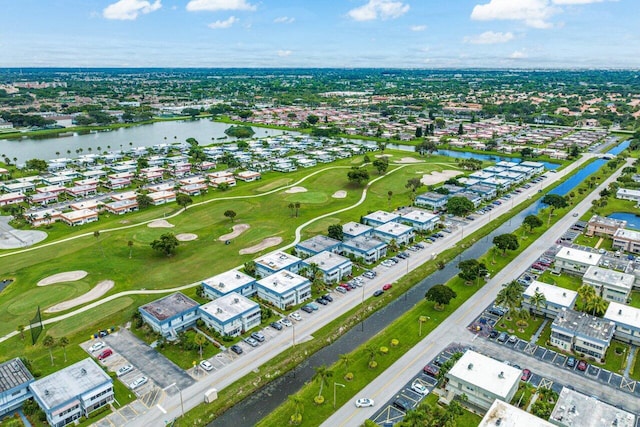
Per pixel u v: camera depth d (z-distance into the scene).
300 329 141.50
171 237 190.62
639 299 157.75
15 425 103.00
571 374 120.62
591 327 131.12
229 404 111.38
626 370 122.38
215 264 184.50
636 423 102.75
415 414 94.94
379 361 126.19
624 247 194.00
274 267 171.25
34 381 113.69
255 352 130.50
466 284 169.12
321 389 115.56
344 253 193.62
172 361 127.31
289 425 104.38
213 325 140.12
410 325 142.88
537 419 95.56
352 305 154.88
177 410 108.94
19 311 150.38
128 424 105.38
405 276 174.62
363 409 109.00
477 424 104.69
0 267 182.25
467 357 118.44
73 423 106.44
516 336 137.00
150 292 162.75
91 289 164.50
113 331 141.25
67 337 136.75
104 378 113.75
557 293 149.00
